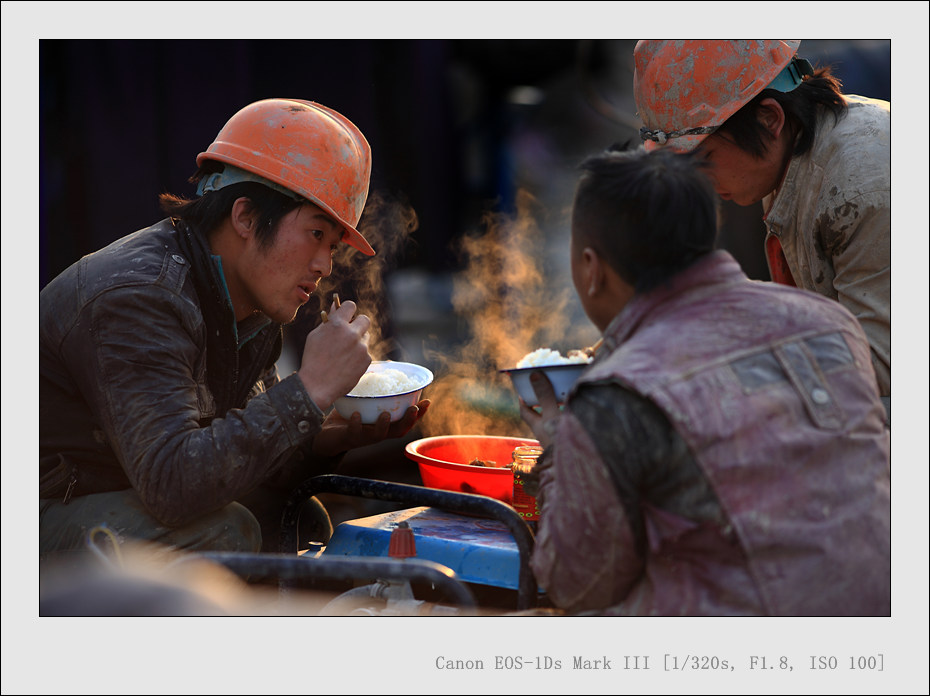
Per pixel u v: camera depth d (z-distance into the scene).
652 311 4.46
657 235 4.41
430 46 15.23
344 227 6.25
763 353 4.22
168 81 11.45
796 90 6.62
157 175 11.46
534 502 6.03
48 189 11.05
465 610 4.31
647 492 4.14
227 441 5.54
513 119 18.33
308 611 6.13
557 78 18.67
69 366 5.89
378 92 14.98
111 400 5.64
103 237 11.15
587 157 4.73
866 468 4.24
